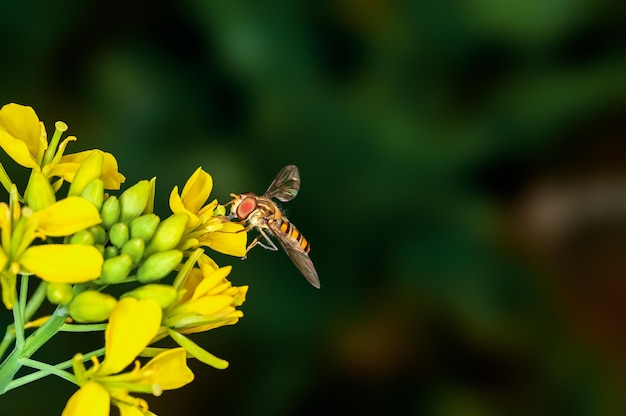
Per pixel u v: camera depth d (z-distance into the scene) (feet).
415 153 1.65
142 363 1.35
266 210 1.20
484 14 1.67
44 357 1.41
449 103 1.71
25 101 1.60
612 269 1.72
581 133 1.79
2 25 1.60
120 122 1.62
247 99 1.67
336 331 1.59
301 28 1.67
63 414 0.98
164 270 1.02
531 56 1.73
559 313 1.66
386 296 1.63
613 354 1.64
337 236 1.62
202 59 1.69
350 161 1.64
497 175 1.78
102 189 1.02
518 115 1.69
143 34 1.68
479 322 1.62
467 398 1.61
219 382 1.55
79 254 0.99
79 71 1.65
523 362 1.64
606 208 1.77
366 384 1.61
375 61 1.72
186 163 1.59
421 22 1.69
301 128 1.64
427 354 1.64
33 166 1.02
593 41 1.74
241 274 1.55
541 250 1.75
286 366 1.57
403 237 1.63
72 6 1.63
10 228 0.99
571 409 1.60
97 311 1.00
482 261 1.63
